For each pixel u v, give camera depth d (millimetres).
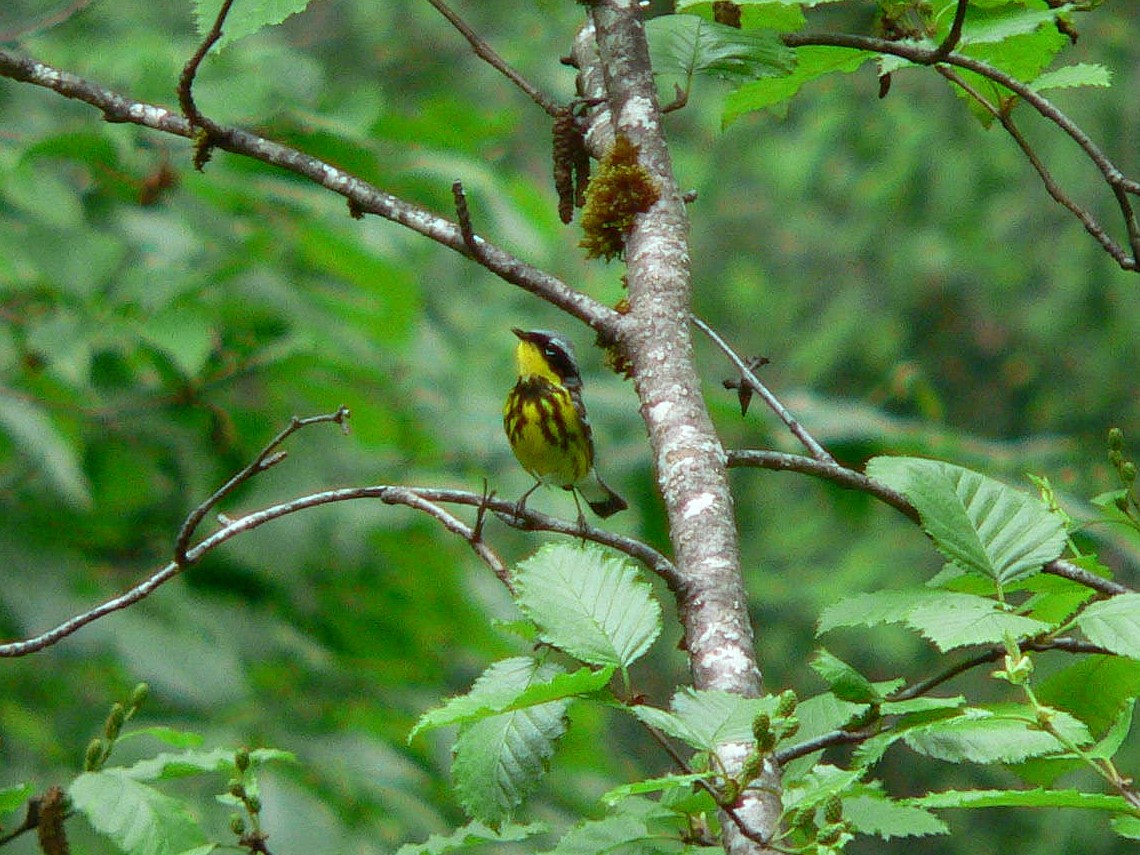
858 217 25047
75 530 11234
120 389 11352
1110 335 23672
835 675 4352
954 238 24297
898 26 6902
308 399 11914
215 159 11133
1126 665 4918
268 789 9109
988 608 4430
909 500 4930
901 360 24062
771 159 25641
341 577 11867
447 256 17016
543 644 4387
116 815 4719
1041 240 24141
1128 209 6234
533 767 4219
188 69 5883
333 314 11859
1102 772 4168
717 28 6324
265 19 5871
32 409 10422
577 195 6418
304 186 11523
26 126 11203
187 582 11312
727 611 4613
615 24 6148
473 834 4770
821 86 25750
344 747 10156
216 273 10305
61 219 10352
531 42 20938
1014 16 6504
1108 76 6242
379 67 20906
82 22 12266
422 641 12172
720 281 25469
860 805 4395
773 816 3963
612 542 4824
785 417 5766
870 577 22000
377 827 9727
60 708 10250
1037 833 21484
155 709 10094
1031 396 23906
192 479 11469
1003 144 24312
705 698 4043
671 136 26781
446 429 12344
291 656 10898
